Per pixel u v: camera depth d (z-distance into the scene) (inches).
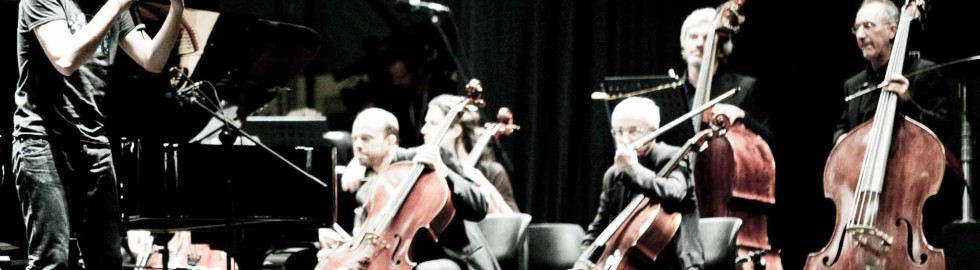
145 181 196.7
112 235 164.6
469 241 219.3
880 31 232.8
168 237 255.4
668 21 299.3
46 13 157.6
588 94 306.3
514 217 224.4
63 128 160.1
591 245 210.5
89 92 163.2
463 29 314.3
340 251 217.2
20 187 161.2
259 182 205.6
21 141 159.6
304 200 208.4
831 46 276.2
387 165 232.4
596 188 303.6
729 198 236.2
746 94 262.1
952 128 251.6
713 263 214.8
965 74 223.0
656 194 206.2
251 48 219.8
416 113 311.4
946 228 206.4
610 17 304.3
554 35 308.8
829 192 216.4
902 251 204.4
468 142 248.7
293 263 238.8
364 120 232.1
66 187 160.6
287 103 323.9
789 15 278.4
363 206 226.8
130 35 167.9
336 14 325.1
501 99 311.6
